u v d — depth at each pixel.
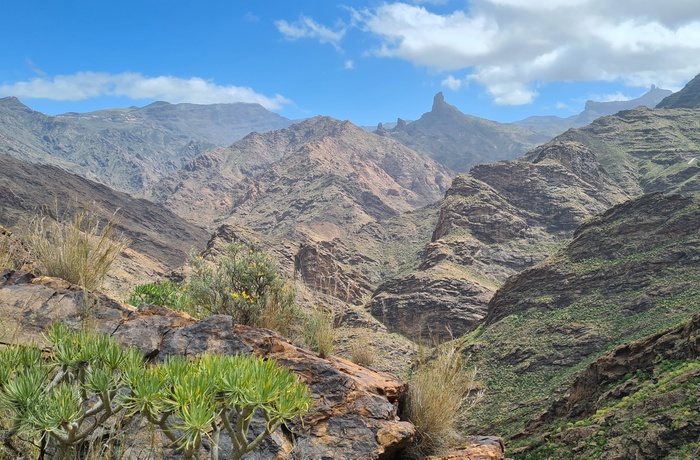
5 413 4.19
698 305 105.88
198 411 3.75
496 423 91.94
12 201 136.88
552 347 115.06
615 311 118.19
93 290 7.69
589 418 63.62
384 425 6.82
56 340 4.67
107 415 4.22
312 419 6.67
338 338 9.63
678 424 51.28
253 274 10.11
